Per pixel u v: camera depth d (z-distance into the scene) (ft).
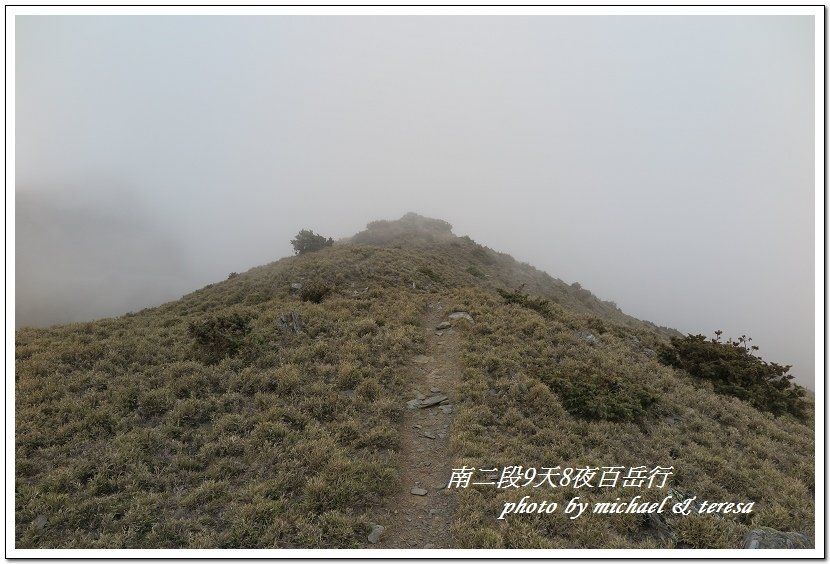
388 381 43.34
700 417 41.68
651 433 36.86
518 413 37.09
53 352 45.44
